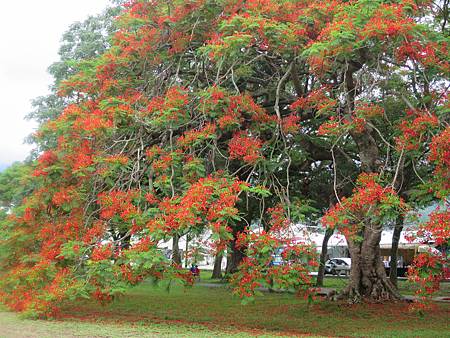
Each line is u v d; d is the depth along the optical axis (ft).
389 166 39.73
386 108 40.50
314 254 28.45
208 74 38.88
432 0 37.63
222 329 33.60
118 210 31.24
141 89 39.06
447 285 80.38
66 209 33.32
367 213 28.19
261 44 35.17
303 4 36.73
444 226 25.04
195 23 37.09
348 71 36.45
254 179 36.01
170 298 55.16
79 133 34.65
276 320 39.40
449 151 26.89
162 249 28.60
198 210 26.89
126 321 36.50
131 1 41.96
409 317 40.45
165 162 32.04
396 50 31.91
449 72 32.83
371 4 30.42
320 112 33.83
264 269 27.63
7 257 36.37
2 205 40.75
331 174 54.03
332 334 33.50
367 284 46.47
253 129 35.83
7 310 35.50
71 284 29.86
